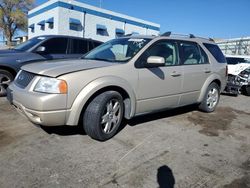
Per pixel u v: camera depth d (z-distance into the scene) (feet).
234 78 29.60
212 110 19.49
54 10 87.20
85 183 9.02
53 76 11.09
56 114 11.09
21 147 11.49
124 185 9.02
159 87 14.66
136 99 13.65
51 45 23.00
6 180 8.93
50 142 12.16
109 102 12.41
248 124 17.25
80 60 14.06
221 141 13.70
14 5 142.51
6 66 20.11
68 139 12.59
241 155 12.03
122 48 14.90
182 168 10.43
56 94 10.94
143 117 16.93
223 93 31.04
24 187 8.61
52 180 9.08
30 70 12.09
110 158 10.89
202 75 17.72
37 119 11.23
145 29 119.96
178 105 16.63
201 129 15.46
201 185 9.30
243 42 66.74
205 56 18.47
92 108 11.90
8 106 17.79
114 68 12.62
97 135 12.19
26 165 9.97
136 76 13.38
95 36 97.91
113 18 103.65
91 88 11.59
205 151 12.23
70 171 9.71
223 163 11.09
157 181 9.38
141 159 10.98
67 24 88.02
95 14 96.22
